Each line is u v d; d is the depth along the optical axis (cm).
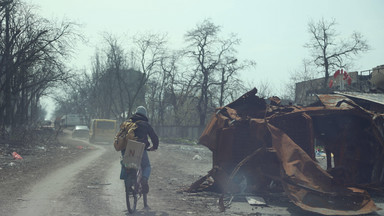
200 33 4441
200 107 4641
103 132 3584
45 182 955
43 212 612
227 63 4459
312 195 681
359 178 855
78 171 1217
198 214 634
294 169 684
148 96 5841
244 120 842
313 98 4884
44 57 2870
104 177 1073
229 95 4562
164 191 873
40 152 1983
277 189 820
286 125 828
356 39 4653
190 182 1041
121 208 660
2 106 2938
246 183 829
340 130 891
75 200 720
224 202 742
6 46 2781
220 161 853
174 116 5341
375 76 2058
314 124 920
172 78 4969
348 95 1092
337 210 639
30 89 4250
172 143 4022
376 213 652
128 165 607
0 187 858
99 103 7025
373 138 853
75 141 3784
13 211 615
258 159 829
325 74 4762
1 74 2827
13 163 1378
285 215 635
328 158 947
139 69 5584
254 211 664
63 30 2898
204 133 893
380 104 997
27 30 2866
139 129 648
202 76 4528
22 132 2433
